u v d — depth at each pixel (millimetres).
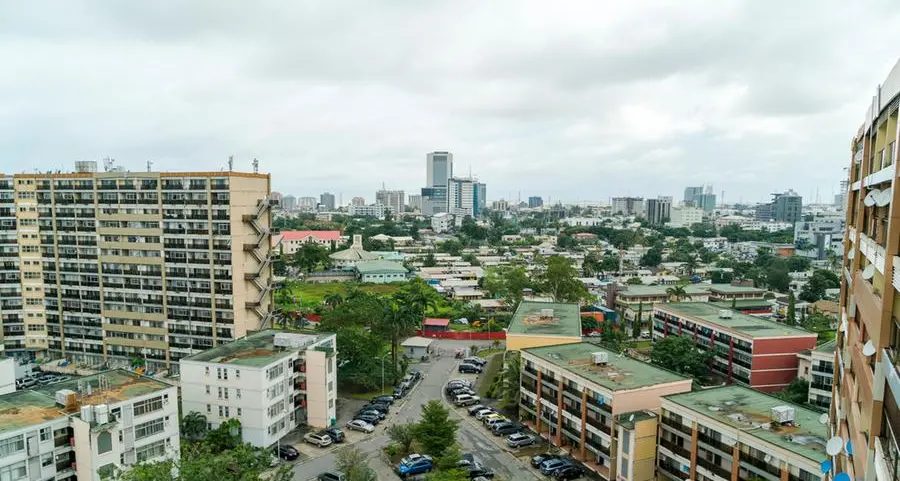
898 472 22766
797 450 63844
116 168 144125
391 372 125562
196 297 129125
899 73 26984
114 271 135125
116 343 137125
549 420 99938
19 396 77375
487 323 180125
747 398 81438
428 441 88000
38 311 142375
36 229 139875
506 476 87188
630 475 81188
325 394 101125
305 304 198250
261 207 133125
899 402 22906
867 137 37094
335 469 86500
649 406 86688
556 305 146875
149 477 57094
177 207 128125
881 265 28094
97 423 70312
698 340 140000
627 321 184000
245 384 90812
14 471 66062
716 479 72875
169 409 79125
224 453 66812
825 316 180625
